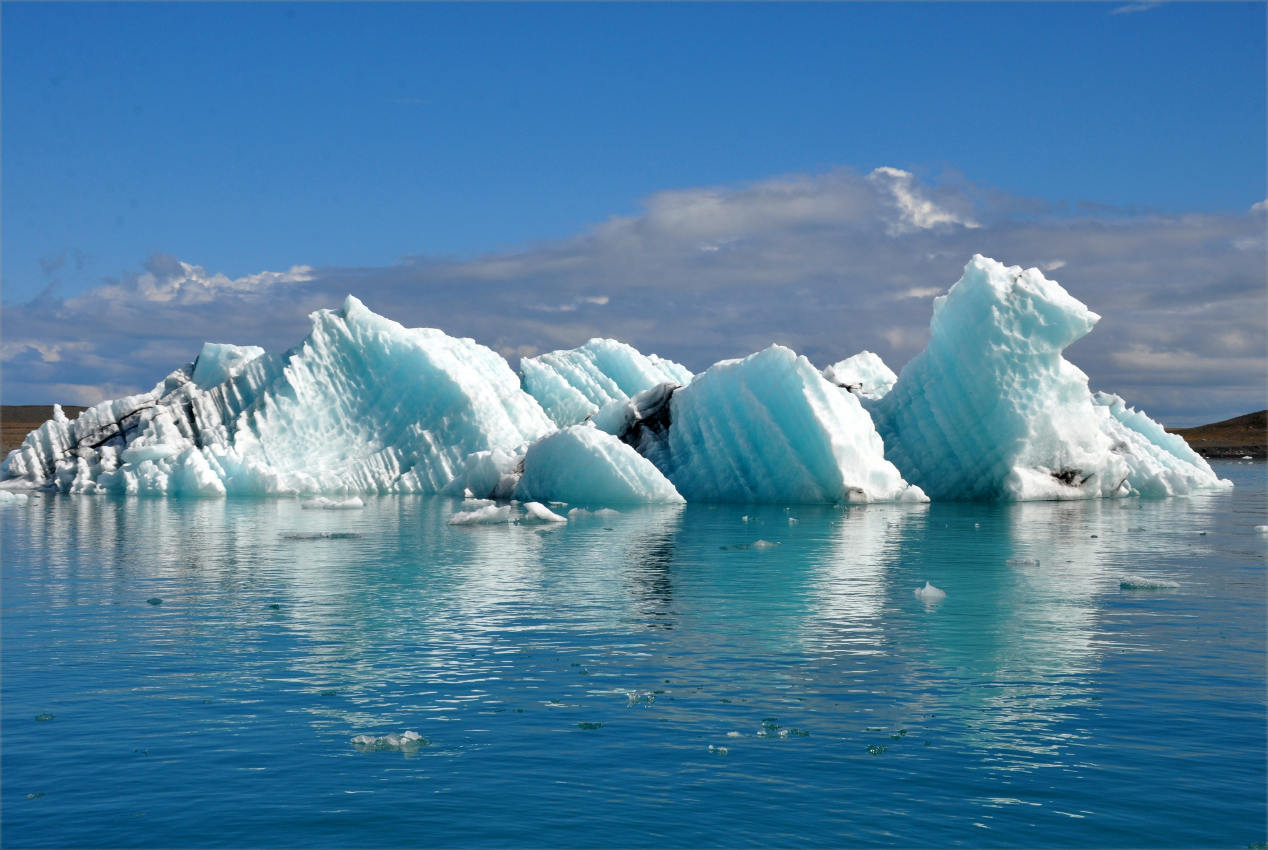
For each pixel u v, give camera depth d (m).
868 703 9.17
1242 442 102.31
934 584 15.98
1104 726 8.49
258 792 7.13
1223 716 8.77
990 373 36.59
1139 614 13.32
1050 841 6.34
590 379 53.97
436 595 15.06
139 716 8.84
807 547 21.41
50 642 11.77
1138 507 33.69
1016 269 37.34
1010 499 36.25
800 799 6.96
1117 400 49.50
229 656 11.04
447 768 7.56
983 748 7.96
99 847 6.30
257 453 41.75
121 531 25.61
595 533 24.80
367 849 6.24
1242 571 17.48
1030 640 11.73
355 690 9.65
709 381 37.91
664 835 6.41
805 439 34.81
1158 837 6.41
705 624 12.73
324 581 16.56
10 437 74.56
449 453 41.94
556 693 9.53
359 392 43.78
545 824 6.57
